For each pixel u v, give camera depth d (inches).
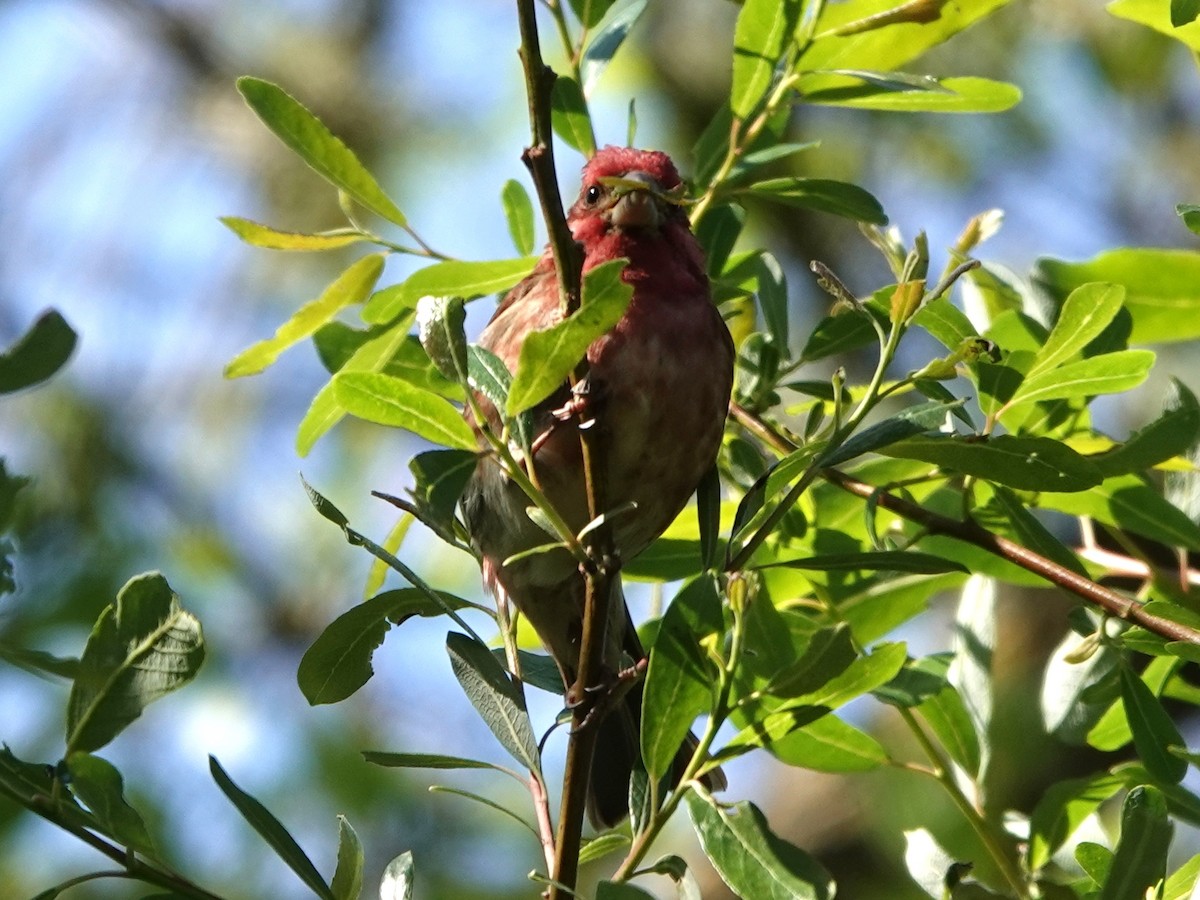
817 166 603.8
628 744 344.5
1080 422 317.7
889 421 255.9
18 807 271.1
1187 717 530.9
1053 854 300.0
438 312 231.9
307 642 597.9
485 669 255.1
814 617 331.0
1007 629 549.3
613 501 321.1
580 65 339.3
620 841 281.1
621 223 319.3
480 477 325.7
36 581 235.9
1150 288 329.7
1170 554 377.7
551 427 297.6
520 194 339.6
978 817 303.9
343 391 232.7
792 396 487.2
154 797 501.4
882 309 303.4
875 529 295.7
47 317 189.8
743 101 328.2
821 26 325.7
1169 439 292.4
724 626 242.1
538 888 542.9
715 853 233.5
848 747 310.2
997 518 316.2
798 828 570.3
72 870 446.0
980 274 335.0
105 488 605.9
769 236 598.2
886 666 244.7
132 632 204.4
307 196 657.0
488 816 553.6
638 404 312.5
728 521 335.6
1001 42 600.1
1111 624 300.8
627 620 344.5
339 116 672.4
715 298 339.6
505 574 333.1
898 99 325.7
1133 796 241.9
